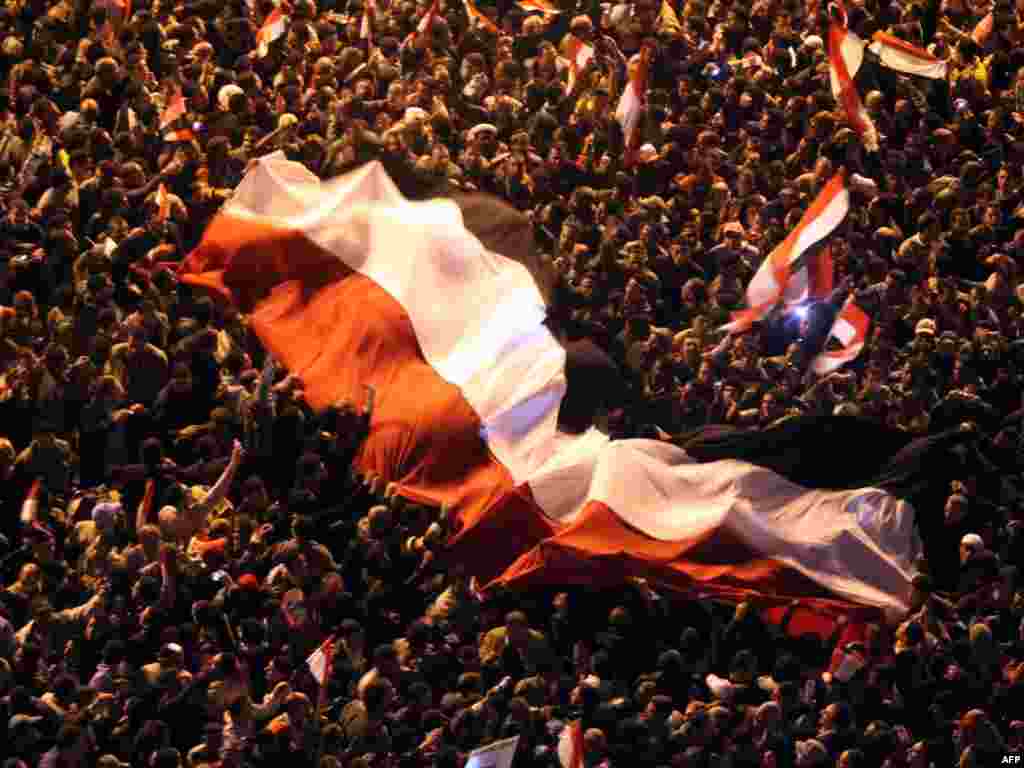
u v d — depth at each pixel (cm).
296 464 3966
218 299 4325
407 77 4878
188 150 4497
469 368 4241
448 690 3703
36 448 3891
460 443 4125
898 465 4162
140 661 3597
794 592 4022
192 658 3597
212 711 3509
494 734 3578
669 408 4275
